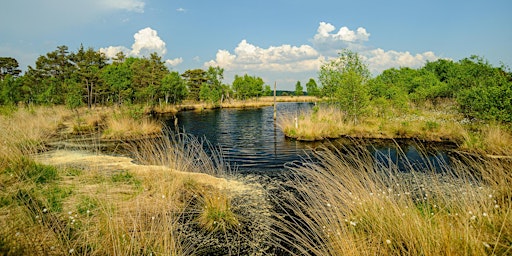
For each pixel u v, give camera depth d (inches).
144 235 170.6
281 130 776.3
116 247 153.8
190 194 270.7
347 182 205.9
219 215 217.5
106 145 554.3
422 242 125.2
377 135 597.0
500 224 142.9
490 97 501.7
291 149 519.8
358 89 670.5
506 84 497.4
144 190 260.8
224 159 444.8
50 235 157.5
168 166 328.8
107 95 1555.1
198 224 213.0
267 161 432.1
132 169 339.6
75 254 144.6
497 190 191.2
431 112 838.5
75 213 195.3
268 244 185.9
